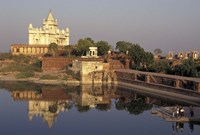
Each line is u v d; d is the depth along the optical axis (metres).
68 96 85.31
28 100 78.12
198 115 53.69
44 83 115.88
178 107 56.25
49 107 68.69
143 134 45.97
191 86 79.38
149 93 91.94
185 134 44.97
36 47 182.75
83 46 163.12
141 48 136.38
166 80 91.94
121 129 49.19
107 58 137.75
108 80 116.94
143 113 61.66
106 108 67.94
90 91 96.19
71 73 126.12
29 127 50.69
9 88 100.94
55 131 48.25
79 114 61.41
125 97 84.06
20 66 148.88
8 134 46.41
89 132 47.66
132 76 109.56
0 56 173.88
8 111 63.88
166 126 49.75
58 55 170.62
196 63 104.94
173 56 160.75
